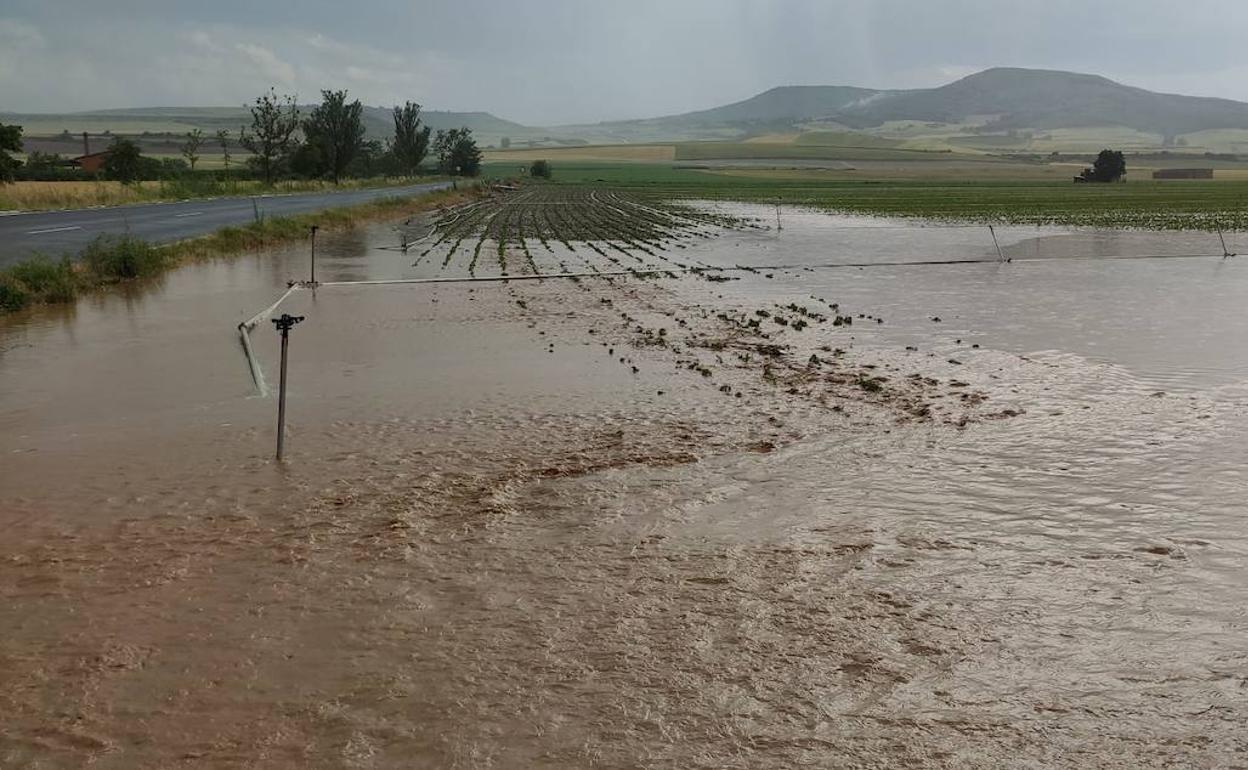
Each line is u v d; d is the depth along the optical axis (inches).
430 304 693.3
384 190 2878.9
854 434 346.3
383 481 293.4
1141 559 232.5
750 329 587.5
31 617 201.8
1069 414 375.6
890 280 848.3
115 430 354.9
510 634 193.2
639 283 832.3
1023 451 324.8
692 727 159.9
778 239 1354.6
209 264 951.0
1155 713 164.9
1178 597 211.3
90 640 191.3
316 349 521.0
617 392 413.7
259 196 2325.3
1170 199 2760.8
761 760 151.1
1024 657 184.4
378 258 1039.6
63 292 691.4
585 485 289.3
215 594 212.7
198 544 242.4
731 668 179.5
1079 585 217.6
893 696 170.2
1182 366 470.0
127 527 254.8
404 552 236.5
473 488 286.0
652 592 213.3
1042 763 150.6
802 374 453.7
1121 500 275.7
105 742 156.4
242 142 2810.0
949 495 280.1
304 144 3088.1
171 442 337.7
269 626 197.2
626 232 1489.9
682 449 327.3
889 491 283.7
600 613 202.8
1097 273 889.5
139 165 2790.4
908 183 4699.8
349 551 237.3
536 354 503.2
